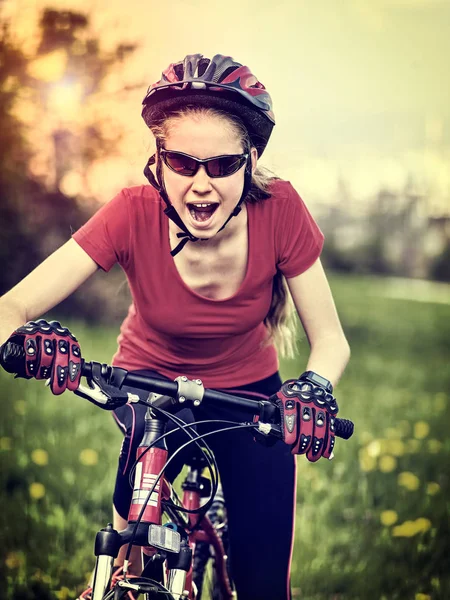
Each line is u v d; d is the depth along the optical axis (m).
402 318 12.63
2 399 6.30
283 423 2.10
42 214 9.28
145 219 2.50
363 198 16.88
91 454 5.00
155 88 2.27
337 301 13.91
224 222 2.32
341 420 2.17
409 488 4.84
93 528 4.14
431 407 6.90
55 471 4.80
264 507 2.67
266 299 2.65
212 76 2.24
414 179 16.72
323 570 3.83
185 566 2.04
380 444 5.45
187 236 2.40
